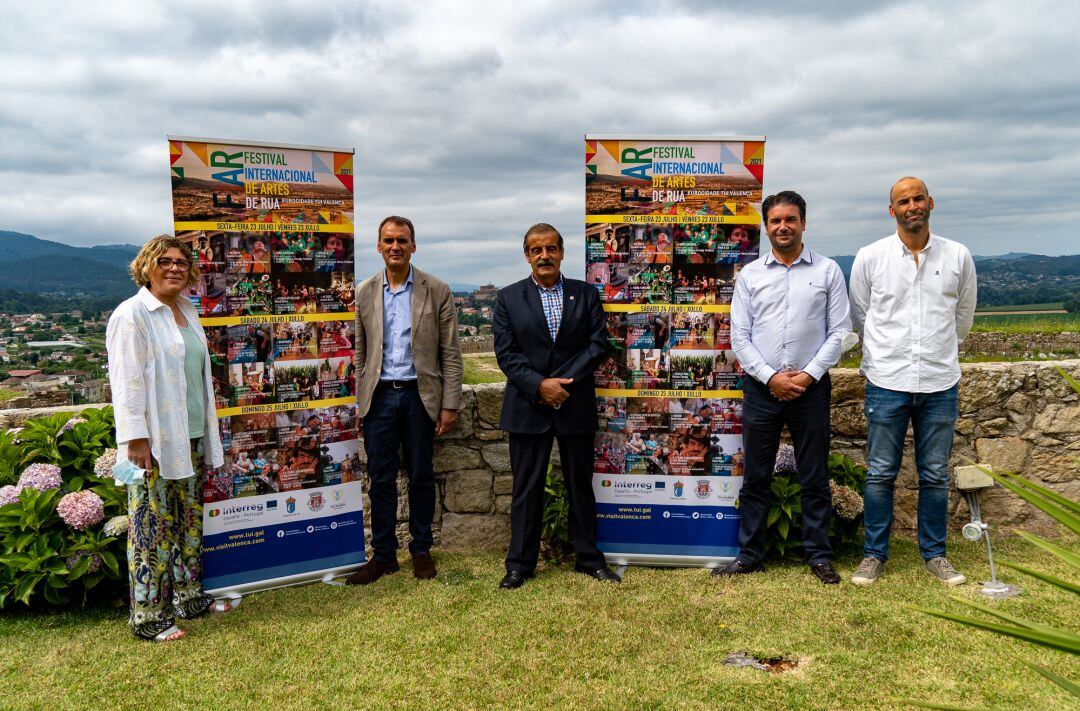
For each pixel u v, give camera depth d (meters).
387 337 3.91
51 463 3.87
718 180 3.96
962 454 4.44
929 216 3.54
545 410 3.74
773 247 3.79
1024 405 4.41
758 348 3.79
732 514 4.06
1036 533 4.39
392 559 4.03
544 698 2.59
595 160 3.98
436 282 3.97
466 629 3.21
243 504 3.84
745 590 3.59
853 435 4.55
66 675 2.82
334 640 3.13
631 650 2.96
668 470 4.11
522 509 3.82
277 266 3.86
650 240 4.02
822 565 3.71
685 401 4.07
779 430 3.80
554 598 3.56
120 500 3.63
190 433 3.32
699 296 4.02
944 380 3.57
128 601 3.55
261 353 3.86
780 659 2.85
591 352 3.77
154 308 3.08
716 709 2.49
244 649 3.05
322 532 4.04
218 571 3.80
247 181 3.77
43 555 3.40
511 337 3.79
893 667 2.74
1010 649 2.84
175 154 3.62
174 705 2.59
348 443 4.07
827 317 3.72
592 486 4.13
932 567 3.71
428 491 4.01
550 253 3.70
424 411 3.94
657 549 4.14
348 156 3.98
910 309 3.57
